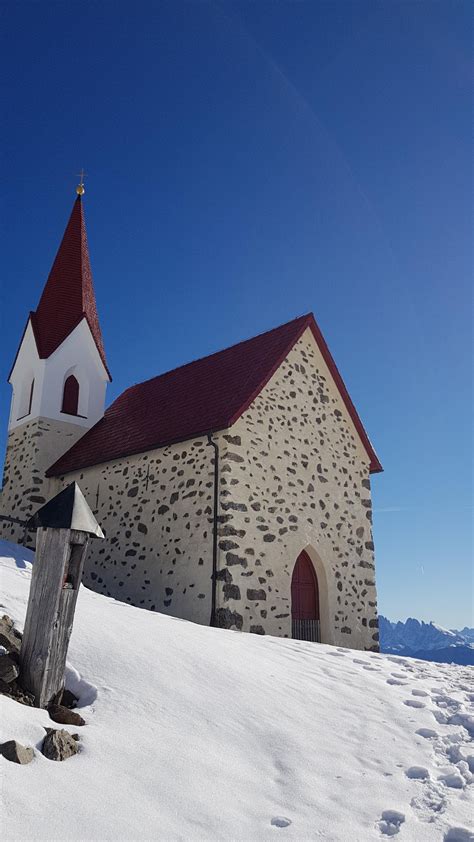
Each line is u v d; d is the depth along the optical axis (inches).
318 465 608.7
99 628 276.4
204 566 510.3
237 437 535.8
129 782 174.2
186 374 717.9
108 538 610.5
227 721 228.5
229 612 482.9
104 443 687.7
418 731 257.6
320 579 585.3
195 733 213.6
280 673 297.0
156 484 580.4
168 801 170.2
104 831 149.4
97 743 190.2
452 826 183.6
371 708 276.7
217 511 513.3
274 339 639.1
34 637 216.8
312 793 192.7
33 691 209.6
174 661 264.7
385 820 184.7
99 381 820.6
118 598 575.5
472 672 386.3
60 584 219.8
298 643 396.2
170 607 525.3
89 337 822.5
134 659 254.1
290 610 530.3
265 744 219.3
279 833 167.8
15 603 282.7
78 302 841.5
